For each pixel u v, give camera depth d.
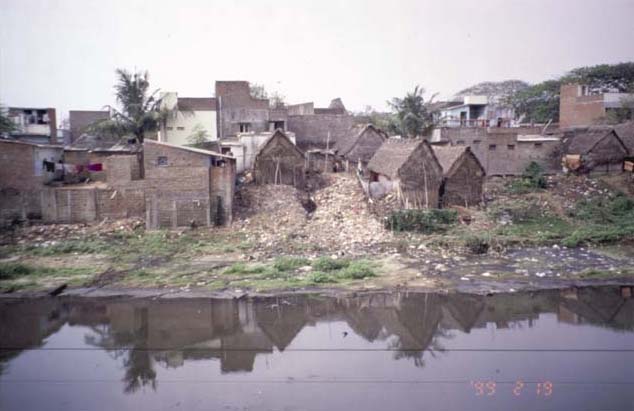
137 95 47.59
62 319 19.33
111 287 22.59
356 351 16.50
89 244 29.06
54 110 54.44
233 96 53.09
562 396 13.14
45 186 37.94
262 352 16.48
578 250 29.03
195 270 25.03
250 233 31.62
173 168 32.34
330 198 38.56
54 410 12.74
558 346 16.50
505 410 12.46
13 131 48.94
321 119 56.56
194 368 15.36
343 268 25.11
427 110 55.84
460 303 20.83
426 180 35.69
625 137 47.81
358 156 47.75
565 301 21.02
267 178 40.59
